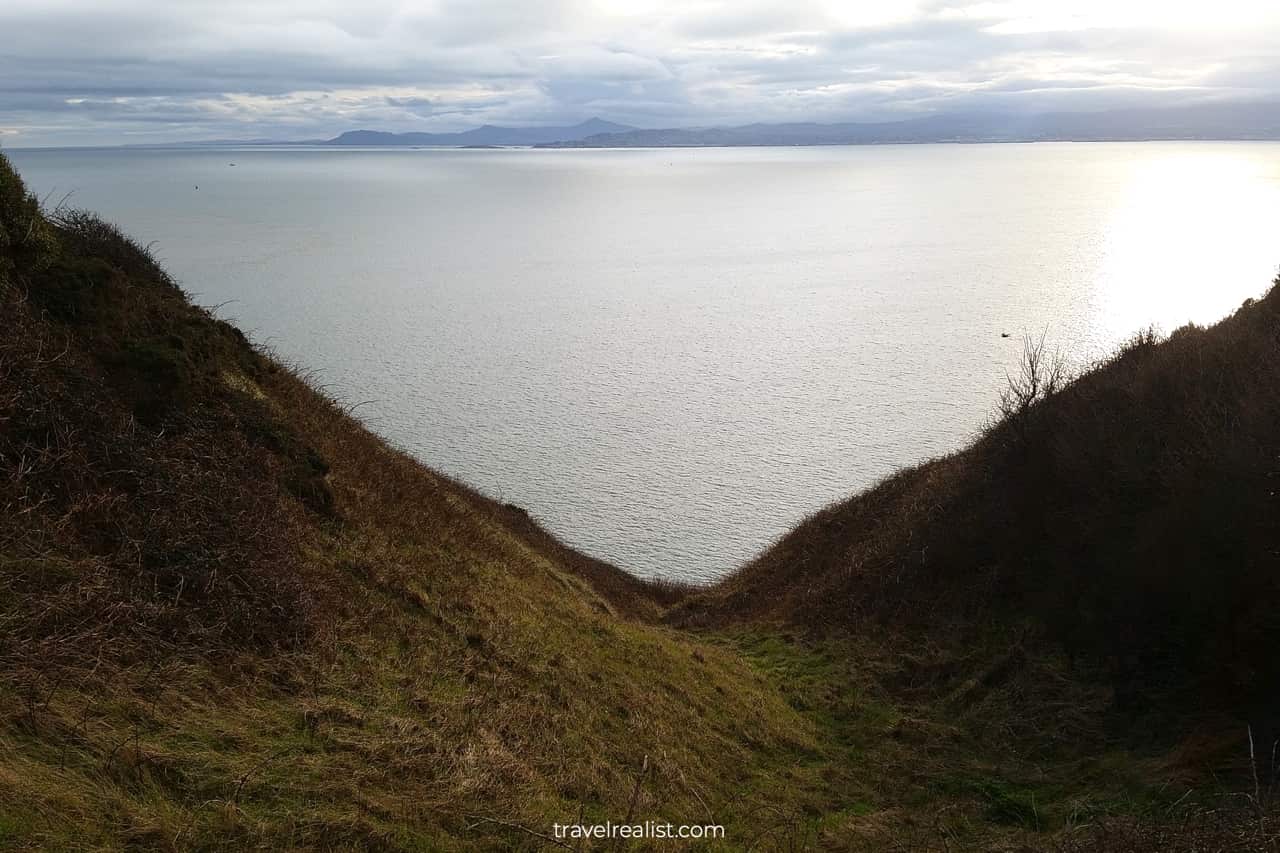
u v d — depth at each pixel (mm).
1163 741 11703
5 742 6055
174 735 7160
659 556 38000
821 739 14305
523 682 11898
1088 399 18797
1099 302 95125
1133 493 15602
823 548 27391
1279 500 12039
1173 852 7680
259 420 13977
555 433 55094
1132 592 13883
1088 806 10594
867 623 19109
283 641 9562
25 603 7555
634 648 15781
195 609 8930
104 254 15977
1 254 11594
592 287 112625
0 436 9055
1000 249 144750
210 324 16469
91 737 6531
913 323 88188
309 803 7047
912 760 13023
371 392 63281
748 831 10234
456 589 14047
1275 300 19312
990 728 13531
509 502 39750
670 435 54781
